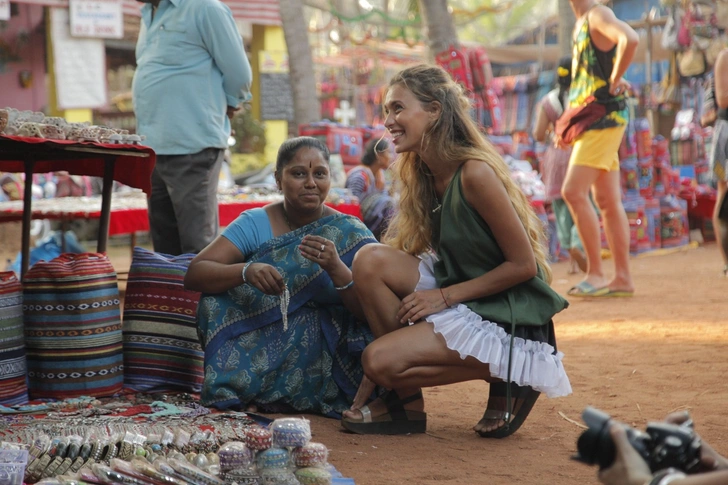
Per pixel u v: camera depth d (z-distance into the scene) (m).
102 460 3.08
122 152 4.43
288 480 2.79
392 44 23.44
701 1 13.17
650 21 16.94
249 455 2.83
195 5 5.58
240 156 17.89
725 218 8.52
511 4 22.19
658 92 17.06
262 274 3.89
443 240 3.80
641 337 6.21
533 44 24.23
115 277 4.48
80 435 3.43
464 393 4.72
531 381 3.67
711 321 6.77
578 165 8.06
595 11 7.63
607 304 7.98
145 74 5.64
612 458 2.00
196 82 5.61
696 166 14.95
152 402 4.20
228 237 4.19
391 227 4.20
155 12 5.79
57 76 16.09
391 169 4.09
